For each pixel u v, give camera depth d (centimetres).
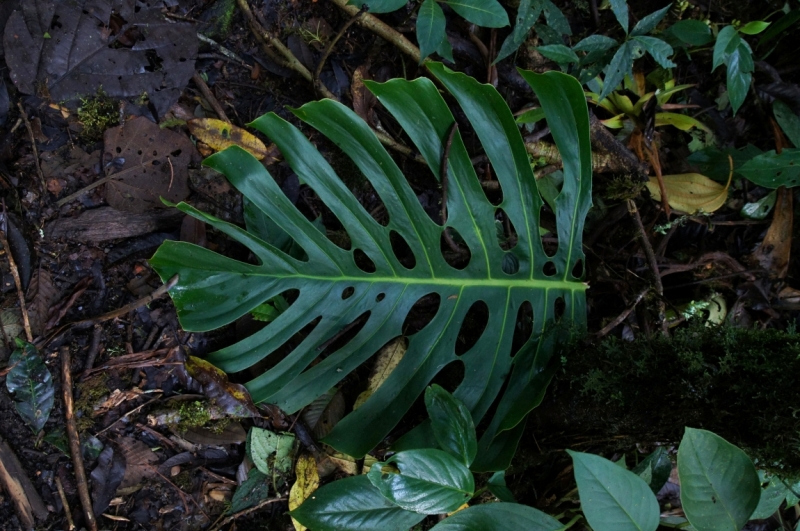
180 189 102
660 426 94
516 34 105
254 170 92
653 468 102
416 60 111
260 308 101
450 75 94
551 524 90
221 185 104
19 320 96
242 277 92
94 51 100
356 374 107
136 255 100
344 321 96
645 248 112
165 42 102
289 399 96
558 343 102
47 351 96
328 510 93
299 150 93
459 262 109
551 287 103
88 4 99
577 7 118
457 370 108
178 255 89
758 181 112
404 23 111
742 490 84
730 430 90
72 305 97
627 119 118
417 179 113
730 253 121
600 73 116
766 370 87
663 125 120
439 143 97
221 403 99
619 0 103
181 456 100
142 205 101
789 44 122
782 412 86
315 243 94
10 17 96
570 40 117
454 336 99
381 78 113
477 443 96
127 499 97
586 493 83
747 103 122
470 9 102
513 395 99
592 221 118
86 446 96
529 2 104
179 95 103
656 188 117
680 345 93
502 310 100
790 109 119
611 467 84
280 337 94
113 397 97
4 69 98
